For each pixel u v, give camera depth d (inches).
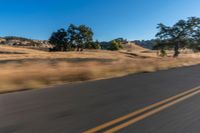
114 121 223.3
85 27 4180.6
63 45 4165.8
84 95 341.1
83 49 4333.2
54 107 270.8
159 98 328.8
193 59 1216.8
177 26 2395.4
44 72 455.8
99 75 558.3
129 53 3496.6
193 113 256.1
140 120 228.8
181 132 201.8
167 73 671.8
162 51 2559.1
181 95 351.6
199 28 2393.0
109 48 5423.2
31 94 346.0
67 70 504.7
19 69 512.7
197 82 492.7
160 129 206.8
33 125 209.6
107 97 329.1
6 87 376.8
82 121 221.8
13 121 220.2
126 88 406.3
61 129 200.4
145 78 550.6
